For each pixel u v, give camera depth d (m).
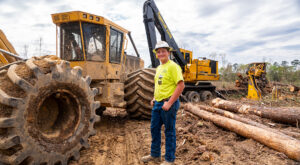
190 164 2.70
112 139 3.75
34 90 2.15
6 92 2.00
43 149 2.21
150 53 7.11
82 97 2.72
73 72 2.62
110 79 4.62
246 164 2.55
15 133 1.97
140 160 2.84
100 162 2.79
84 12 3.98
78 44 4.15
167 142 2.51
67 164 2.61
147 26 7.05
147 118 5.10
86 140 2.77
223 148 3.08
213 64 11.10
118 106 4.67
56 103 2.72
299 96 9.25
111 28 4.55
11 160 1.95
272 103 7.63
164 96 2.52
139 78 4.90
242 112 5.07
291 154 2.52
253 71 9.59
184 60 9.38
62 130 2.55
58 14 4.08
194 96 9.63
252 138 3.23
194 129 4.12
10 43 3.49
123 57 5.36
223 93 11.71
